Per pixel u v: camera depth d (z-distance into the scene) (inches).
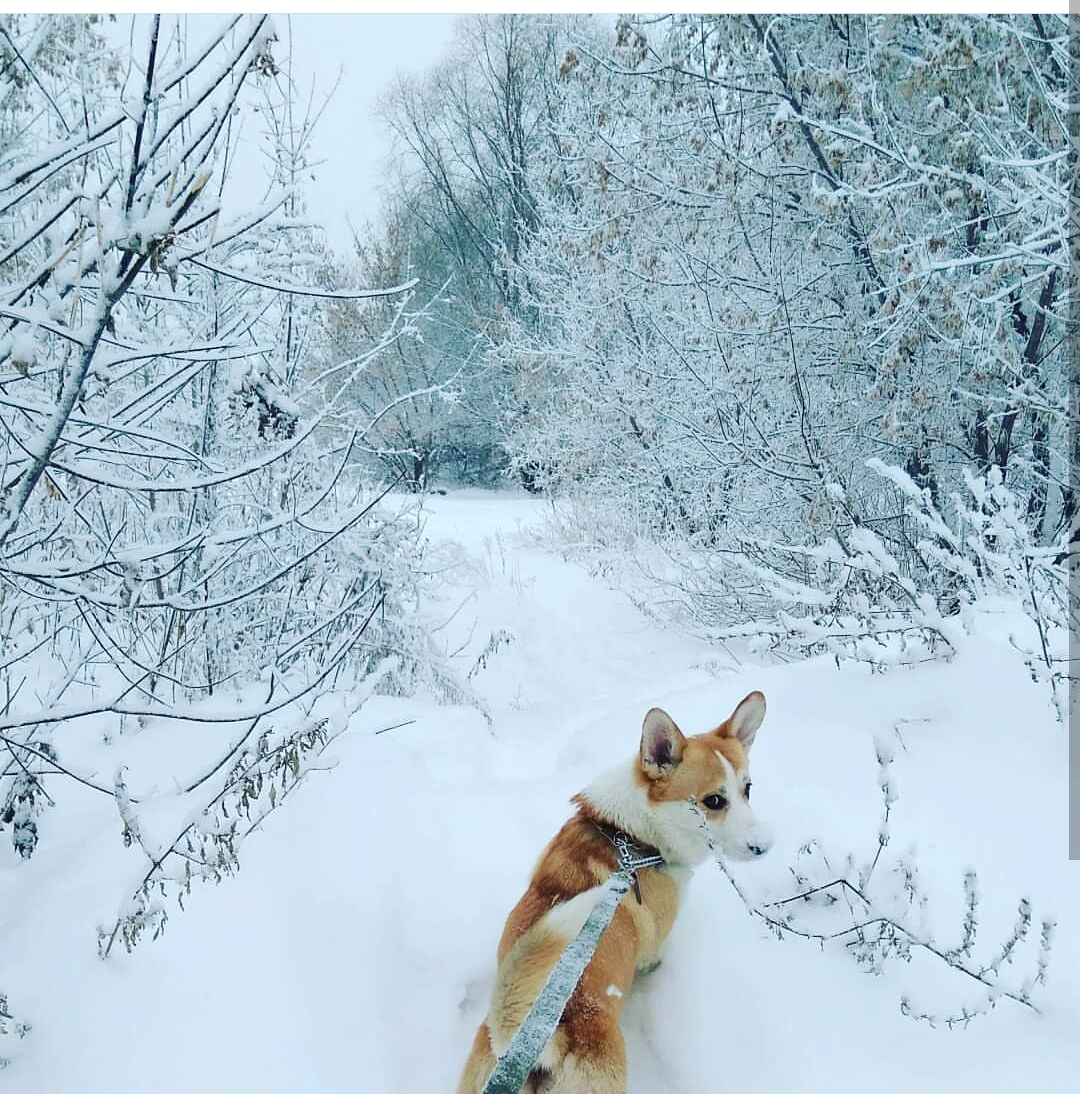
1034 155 302.7
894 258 297.3
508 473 735.1
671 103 312.3
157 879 116.6
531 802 167.2
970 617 188.1
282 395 132.3
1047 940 104.4
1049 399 285.6
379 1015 111.8
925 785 153.0
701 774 122.6
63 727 214.1
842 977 116.3
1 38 117.0
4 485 130.4
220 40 93.0
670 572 443.2
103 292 93.4
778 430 333.7
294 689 226.8
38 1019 105.9
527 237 586.2
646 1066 109.1
